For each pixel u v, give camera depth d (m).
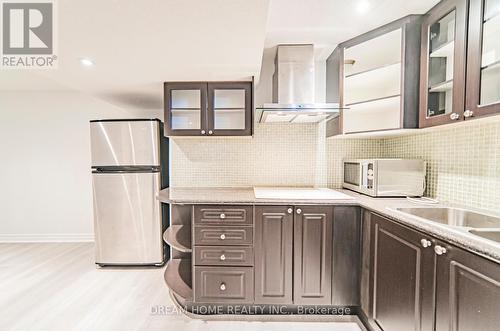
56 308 2.13
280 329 1.91
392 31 1.88
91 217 3.75
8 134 3.67
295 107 2.02
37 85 3.38
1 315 2.04
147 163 2.83
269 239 1.98
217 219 2.00
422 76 1.77
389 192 2.05
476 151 1.62
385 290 1.62
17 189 3.71
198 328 1.91
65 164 3.70
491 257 0.92
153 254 2.88
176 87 2.34
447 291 1.12
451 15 1.53
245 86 2.35
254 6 1.21
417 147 2.20
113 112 3.65
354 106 2.10
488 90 1.30
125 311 2.10
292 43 2.22
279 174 2.78
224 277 2.01
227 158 2.80
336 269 1.98
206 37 1.51
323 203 1.96
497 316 0.91
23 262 3.05
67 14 1.26
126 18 1.30
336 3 1.62
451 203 1.80
